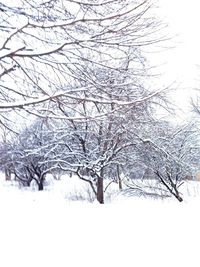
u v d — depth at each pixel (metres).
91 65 5.65
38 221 9.56
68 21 4.61
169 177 17.12
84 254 6.04
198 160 18.03
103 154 16.14
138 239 7.14
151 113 13.55
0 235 7.63
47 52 4.68
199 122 17.89
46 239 7.23
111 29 4.89
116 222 9.31
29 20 4.58
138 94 5.77
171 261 5.50
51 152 18.22
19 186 28.05
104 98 5.21
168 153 16.38
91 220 9.65
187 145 17.64
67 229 8.34
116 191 20.78
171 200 17.20
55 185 30.72
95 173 16.39
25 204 14.27
